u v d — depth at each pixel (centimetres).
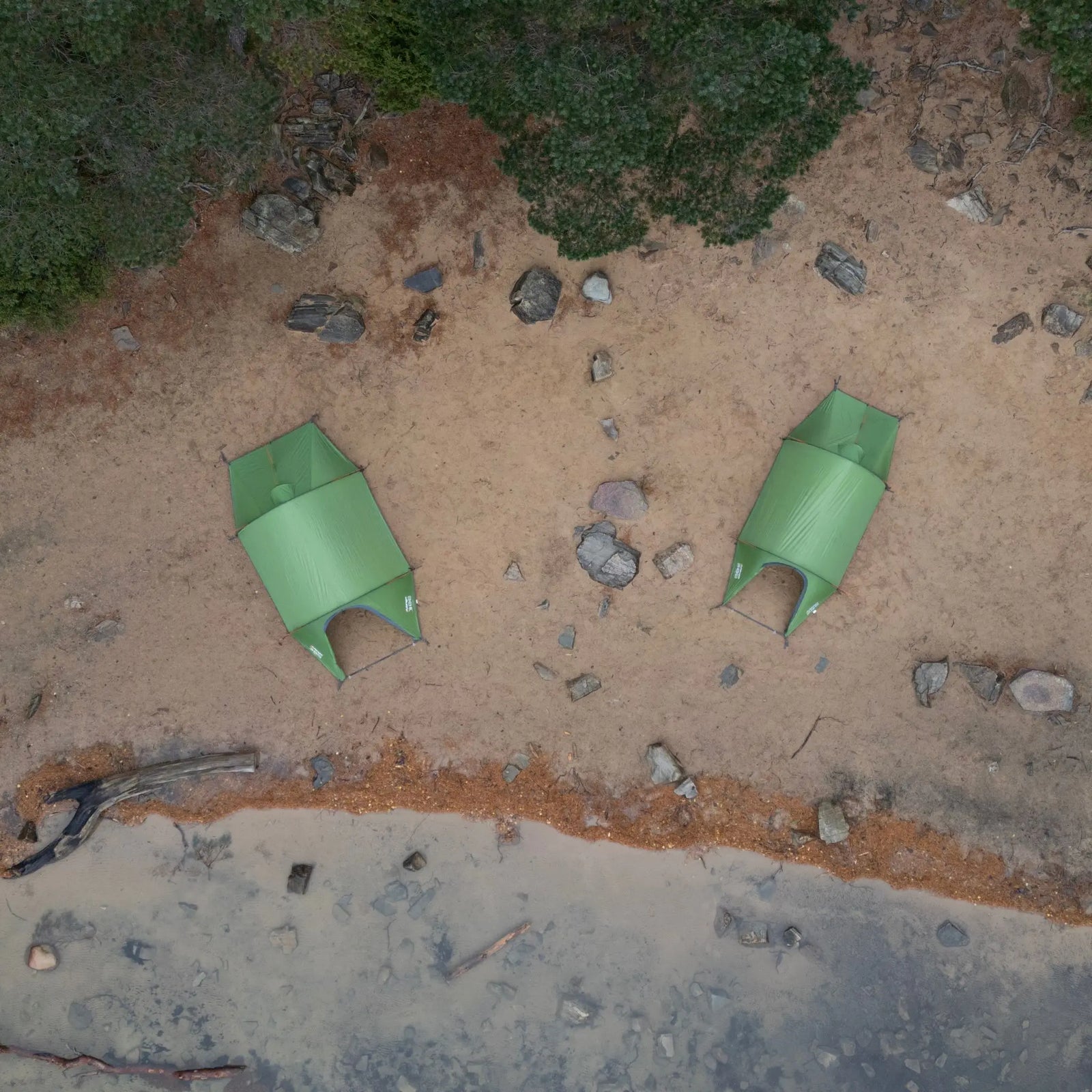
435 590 1568
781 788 1582
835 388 1517
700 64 1097
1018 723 1560
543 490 1551
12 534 1564
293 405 1543
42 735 1581
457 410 1543
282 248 1511
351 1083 1584
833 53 1314
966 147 1483
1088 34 1130
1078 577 1537
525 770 1589
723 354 1525
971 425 1523
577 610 1569
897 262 1505
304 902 1595
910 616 1555
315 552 1450
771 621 1562
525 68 1116
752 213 1310
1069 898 1562
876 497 1480
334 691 1590
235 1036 1589
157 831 1598
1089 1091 1545
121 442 1551
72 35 1083
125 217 1265
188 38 1201
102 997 1589
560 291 1509
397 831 1600
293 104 1455
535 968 1588
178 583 1570
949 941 1570
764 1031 1578
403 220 1510
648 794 1584
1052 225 1491
